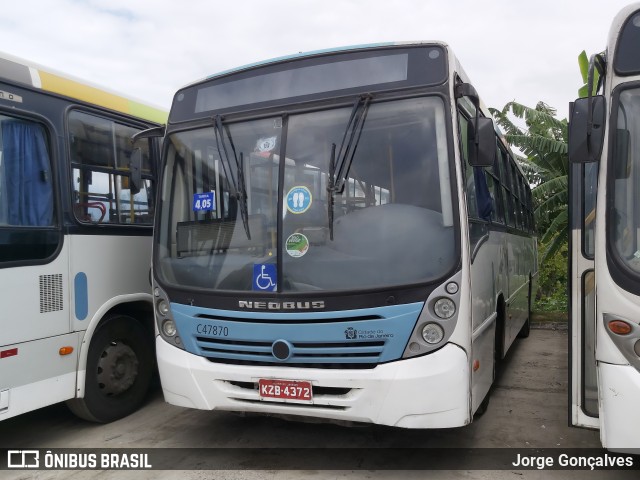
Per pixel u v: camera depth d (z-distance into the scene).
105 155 5.19
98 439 4.75
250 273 4.01
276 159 4.11
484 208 4.74
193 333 4.15
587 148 3.34
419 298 3.60
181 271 4.32
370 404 3.61
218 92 4.53
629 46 3.45
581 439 4.63
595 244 3.43
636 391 3.13
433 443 4.55
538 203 13.16
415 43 4.01
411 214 3.73
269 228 4.04
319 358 3.75
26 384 4.26
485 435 4.73
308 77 4.20
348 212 3.85
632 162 3.33
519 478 3.91
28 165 4.43
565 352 8.23
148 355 5.55
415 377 3.54
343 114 4.01
